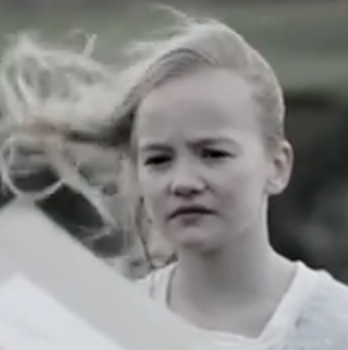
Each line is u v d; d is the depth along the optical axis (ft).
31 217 8.74
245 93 10.36
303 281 10.64
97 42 12.36
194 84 10.19
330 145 35.65
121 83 11.18
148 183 10.18
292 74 36.45
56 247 8.57
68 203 11.69
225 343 10.34
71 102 11.48
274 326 10.40
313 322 10.39
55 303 8.29
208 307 10.68
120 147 11.36
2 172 11.51
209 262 10.57
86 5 32.19
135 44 11.26
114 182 11.64
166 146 10.09
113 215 11.82
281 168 10.81
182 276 10.85
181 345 8.21
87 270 8.46
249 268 10.59
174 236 10.15
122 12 30.99
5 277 8.43
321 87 36.24
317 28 36.86
